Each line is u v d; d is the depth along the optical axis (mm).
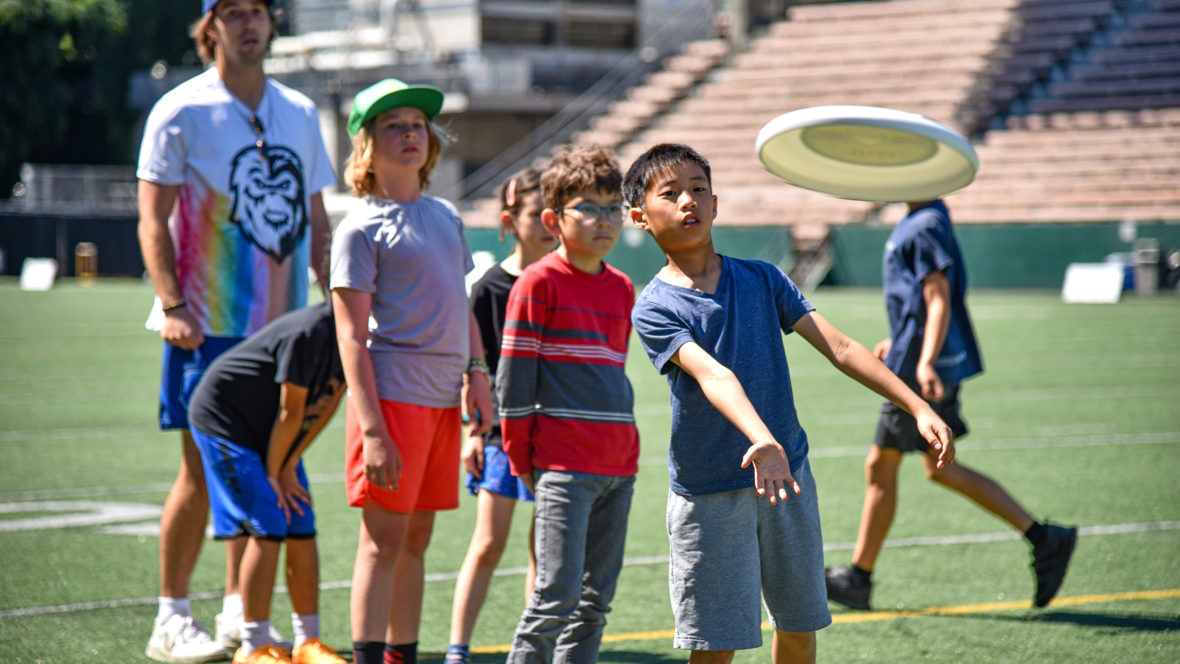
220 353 10914
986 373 31875
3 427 23609
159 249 10609
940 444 6812
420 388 9078
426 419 9117
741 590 7219
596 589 8836
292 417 9398
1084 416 24609
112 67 97312
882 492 11477
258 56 11047
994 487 11219
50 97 90688
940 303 11258
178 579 10344
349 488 9070
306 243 11547
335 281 8984
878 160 9180
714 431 7199
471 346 9750
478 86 82000
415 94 9312
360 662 8797
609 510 8836
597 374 8688
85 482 18094
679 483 7320
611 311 8914
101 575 12758
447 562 13555
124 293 65875
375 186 9461
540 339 8680
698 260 7402
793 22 87438
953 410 11719
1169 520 15156
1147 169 65250
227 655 10117
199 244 10867
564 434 8586
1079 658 9898
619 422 8734
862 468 19312
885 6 84500
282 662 9383
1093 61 74625
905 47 80562
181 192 10859
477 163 84562
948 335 11625
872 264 63188
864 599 11539
